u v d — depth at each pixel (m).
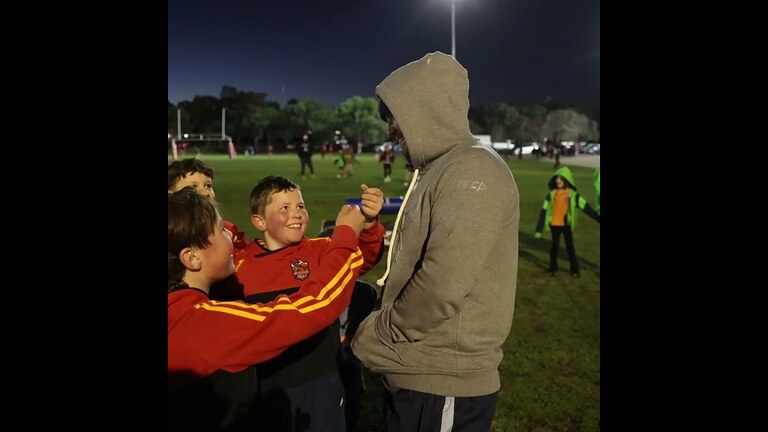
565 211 7.35
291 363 2.34
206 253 1.79
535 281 7.16
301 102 112.06
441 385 1.84
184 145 59.00
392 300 1.98
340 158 28.09
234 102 115.38
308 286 1.94
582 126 126.62
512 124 126.31
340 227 2.10
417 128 1.95
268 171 31.41
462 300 1.72
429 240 1.77
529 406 3.77
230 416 1.90
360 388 2.79
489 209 1.74
